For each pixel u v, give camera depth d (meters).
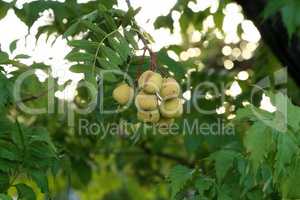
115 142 1.57
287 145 0.78
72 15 1.06
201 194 0.87
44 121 1.41
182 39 1.53
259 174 0.86
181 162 1.70
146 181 1.84
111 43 0.85
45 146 0.89
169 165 1.81
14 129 0.88
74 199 2.21
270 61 1.48
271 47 1.22
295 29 1.11
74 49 0.85
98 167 1.80
